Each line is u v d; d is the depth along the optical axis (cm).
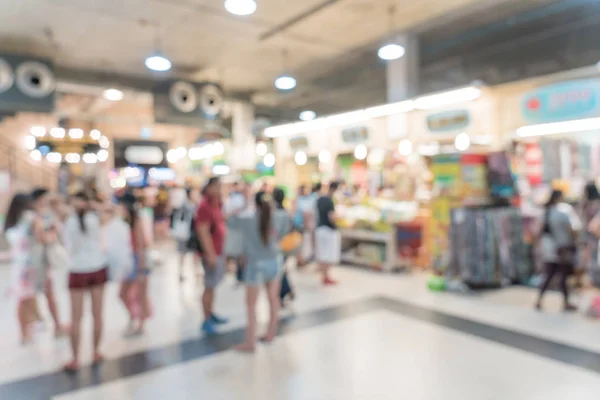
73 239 338
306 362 346
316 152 903
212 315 441
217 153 1280
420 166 716
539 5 652
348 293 551
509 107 622
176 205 1039
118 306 516
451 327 421
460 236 550
